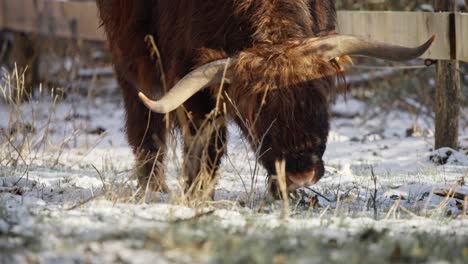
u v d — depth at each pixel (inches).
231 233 668.7
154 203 869.8
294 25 927.0
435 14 1359.5
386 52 898.1
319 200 983.0
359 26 1509.6
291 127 860.6
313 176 858.1
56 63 2374.5
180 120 978.1
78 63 2336.4
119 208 808.3
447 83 1396.4
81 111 2114.9
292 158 860.0
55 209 801.6
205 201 863.1
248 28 928.3
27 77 2161.7
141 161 1122.0
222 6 944.9
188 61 981.8
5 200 853.8
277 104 864.3
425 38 1380.4
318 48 896.9
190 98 967.0
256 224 735.7
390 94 2043.6
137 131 1162.6
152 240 611.8
